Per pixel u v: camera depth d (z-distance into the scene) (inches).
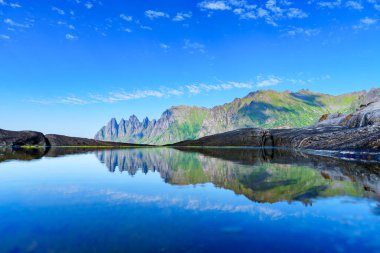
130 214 329.1
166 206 366.3
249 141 3029.0
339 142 1540.4
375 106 1868.8
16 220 307.0
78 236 258.8
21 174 698.8
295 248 235.0
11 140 2625.5
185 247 236.5
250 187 493.0
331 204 366.3
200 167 839.1
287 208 351.9
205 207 361.1
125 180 593.6
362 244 242.4
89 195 438.6
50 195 435.8
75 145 3011.8
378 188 464.4
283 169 743.7
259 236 260.5
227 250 231.0
